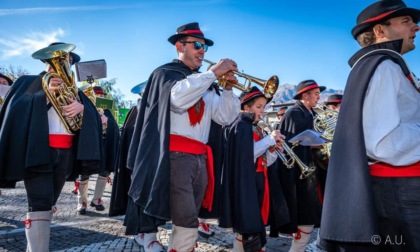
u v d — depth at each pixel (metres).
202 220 4.36
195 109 2.55
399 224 1.60
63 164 3.02
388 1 1.84
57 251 3.58
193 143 2.53
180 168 2.44
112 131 5.87
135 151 2.64
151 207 2.20
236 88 2.77
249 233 2.92
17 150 2.72
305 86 4.02
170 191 2.40
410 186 1.60
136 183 2.36
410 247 1.57
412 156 1.57
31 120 2.78
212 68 2.40
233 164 3.12
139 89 4.65
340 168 1.64
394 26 1.83
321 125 3.67
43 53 2.93
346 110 1.70
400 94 1.66
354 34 2.00
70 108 2.94
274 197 3.53
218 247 3.92
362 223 1.51
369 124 1.62
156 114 2.47
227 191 3.06
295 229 3.53
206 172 2.71
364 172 1.56
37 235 2.69
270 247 4.10
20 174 2.68
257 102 3.52
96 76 4.44
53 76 2.93
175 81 2.44
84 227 4.69
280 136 3.39
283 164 3.77
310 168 3.48
